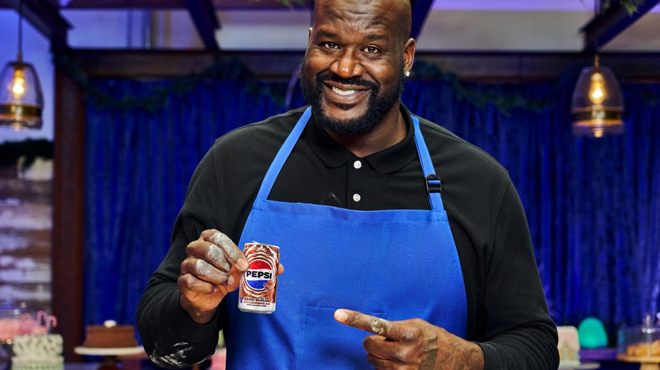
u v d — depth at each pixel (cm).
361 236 143
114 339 471
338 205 146
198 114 675
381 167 147
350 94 137
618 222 679
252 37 698
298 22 699
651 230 678
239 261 120
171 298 130
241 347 142
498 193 150
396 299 142
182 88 665
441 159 150
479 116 681
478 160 152
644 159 680
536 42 700
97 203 666
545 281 673
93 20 689
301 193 146
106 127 670
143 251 668
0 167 654
